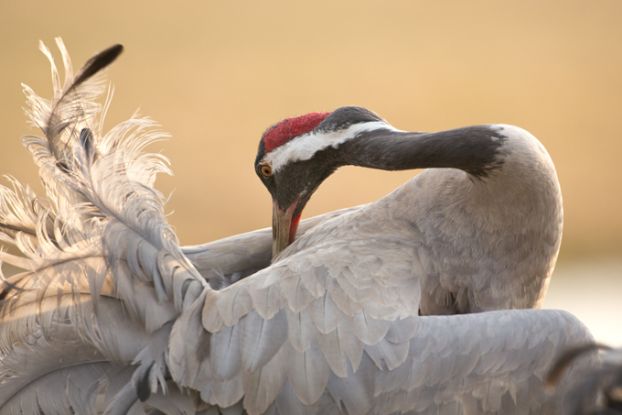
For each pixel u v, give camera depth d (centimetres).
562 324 802
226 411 782
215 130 2555
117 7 3300
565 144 2531
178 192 2286
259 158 973
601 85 2788
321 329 795
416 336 798
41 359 821
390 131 904
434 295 897
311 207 2209
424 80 2870
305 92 2791
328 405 786
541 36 3105
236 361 781
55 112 877
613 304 1758
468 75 2889
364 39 3144
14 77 2738
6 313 833
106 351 805
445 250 895
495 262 893
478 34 3144
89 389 808
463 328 799
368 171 2284
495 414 790
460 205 894
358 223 920
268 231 1000
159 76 2845
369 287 827
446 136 862
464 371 789
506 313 810
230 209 2238
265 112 2670
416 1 3431
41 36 3036
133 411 779
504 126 871
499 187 870
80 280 820
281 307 800
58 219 846
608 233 2189
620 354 577
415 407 788
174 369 779
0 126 2462
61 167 862
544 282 912
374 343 795
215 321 792
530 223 878
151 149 2431
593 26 3144
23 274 840
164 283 808
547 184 869
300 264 831
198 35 3136
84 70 878
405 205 916
